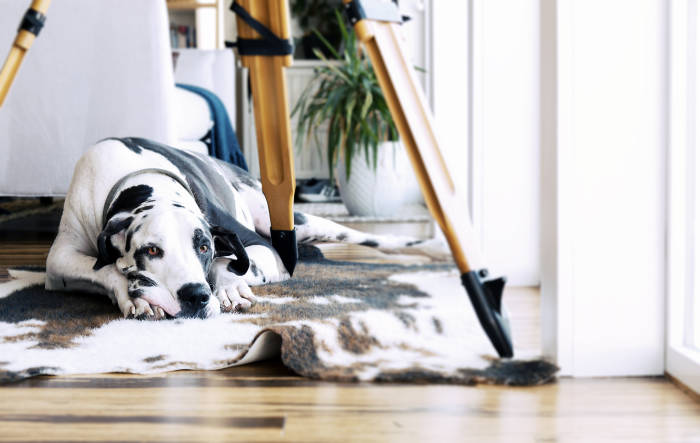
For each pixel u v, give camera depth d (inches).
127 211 61.7
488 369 44.2
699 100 44.0
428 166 39.1
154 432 34.9
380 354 47.4
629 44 45.0
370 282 72.0
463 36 103.4
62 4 100.3
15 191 104.7
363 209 146.5
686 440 34.0
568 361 45.2
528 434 34.6
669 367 44.8
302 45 218.8
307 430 35.1
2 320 56.1
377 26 38.2
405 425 35.8
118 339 51.0
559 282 44.8
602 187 44.9
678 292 44.5
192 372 45.6
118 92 102.0
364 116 138.3
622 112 45.0
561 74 44.8
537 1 80.3
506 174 80.1
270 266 71.4
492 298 40.3
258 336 47.0
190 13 215.6
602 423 36.3
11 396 40.6
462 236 39.9
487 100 80.0
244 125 198.1
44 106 102.8
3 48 100.7
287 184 54.3
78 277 63.3
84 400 39.9
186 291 55.7
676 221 44.4
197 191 75.7
